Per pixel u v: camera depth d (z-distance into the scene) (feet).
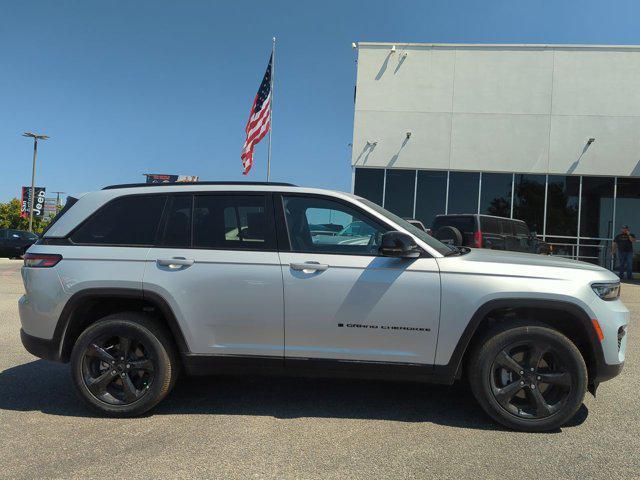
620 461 10.93
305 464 10.64
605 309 12.42
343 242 13.17
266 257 12.99
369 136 58.75
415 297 12.53
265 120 56.34
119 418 13.16
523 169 57.21
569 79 56.65
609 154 56.24
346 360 12.79
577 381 12.28
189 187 13.88
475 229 40.22
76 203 14.10
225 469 10.39
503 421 12.53
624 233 52.90
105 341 13.30
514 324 12.55
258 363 13.03
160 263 13.11
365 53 58.65
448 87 57.88
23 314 13.67
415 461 10.84
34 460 10.75
